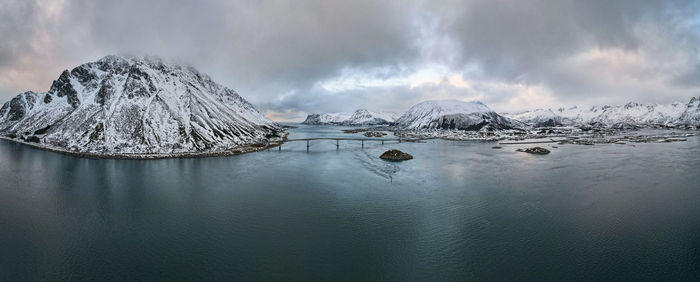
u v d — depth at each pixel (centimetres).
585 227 4969
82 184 7800
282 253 4203
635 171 9344
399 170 9869
